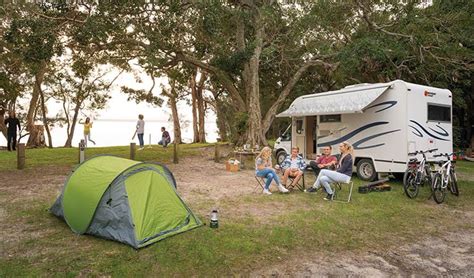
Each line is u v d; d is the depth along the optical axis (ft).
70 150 60.08
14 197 24.58
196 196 26.05
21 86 73.00
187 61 56.13
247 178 34.91
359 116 34.45
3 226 18.26
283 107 81.20
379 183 29.73
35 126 79.20
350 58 47.24
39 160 45.29
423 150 31.35
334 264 14.48
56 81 82.94
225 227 18.37
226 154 56.75
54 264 13.64
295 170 28.48
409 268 14.28
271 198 25.63
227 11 51.31
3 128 72.49
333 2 50.42
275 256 15.08
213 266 13.87
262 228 18.45
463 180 35.40
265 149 27.48
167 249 15.21
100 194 16.72
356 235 18.01
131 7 37.01
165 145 66.95
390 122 31.58
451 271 14.05
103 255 14.60
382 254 15.70
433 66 52.34
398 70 53.52
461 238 18.02
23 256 14.38
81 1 37.88
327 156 29.63
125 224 16.03
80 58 60.80
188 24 45.19
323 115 38.27
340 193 27.68
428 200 26.08
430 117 32.17
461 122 71.87
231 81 59.72
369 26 50.55
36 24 34.94
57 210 19.66
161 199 17.69
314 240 17.10
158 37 41.47
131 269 13.34
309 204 23.94
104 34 37.11
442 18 44.80
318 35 57.82
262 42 57.93
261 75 69.97
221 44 53.01
